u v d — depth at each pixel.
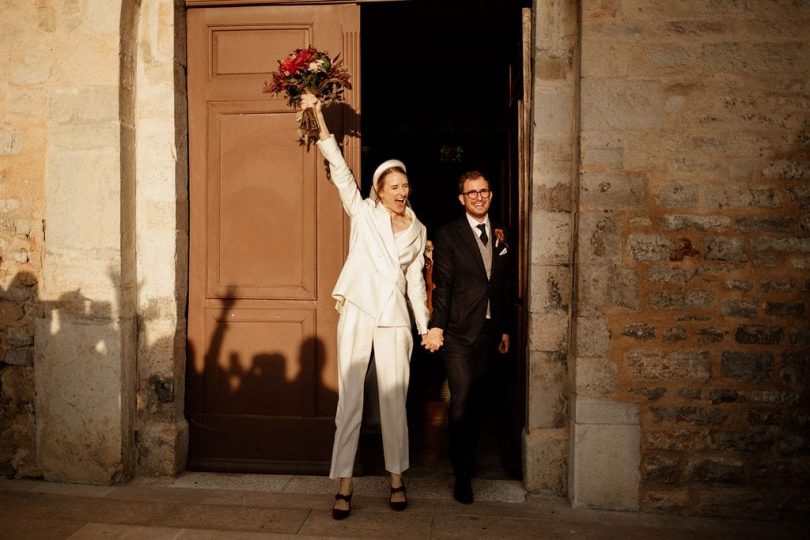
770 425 3.05
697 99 3.05
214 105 3.52
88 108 3.33
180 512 3.03
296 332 3.52
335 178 3.04
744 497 3.06
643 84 3.06
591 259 3.08
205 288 3.56
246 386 3.55
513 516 3.03
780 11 3.02
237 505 3.12
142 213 3.46
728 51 3.04
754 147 3.04
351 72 3.46
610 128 3.07
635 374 3.08
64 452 3.38
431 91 6.23
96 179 3.33
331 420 3.51
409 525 2.92
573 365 3.16
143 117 3.44
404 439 3.07
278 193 3.51
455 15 3.85
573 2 3.19
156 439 3.44
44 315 3.39
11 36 3.42
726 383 3.06
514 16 3.82
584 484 3.11
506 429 3.86
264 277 3.53
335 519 2.97
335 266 3.48
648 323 3.08
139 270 3.46
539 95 3.21
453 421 3.20
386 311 2.99
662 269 3.07
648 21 3.06
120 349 3.33
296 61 2.95
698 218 3.06
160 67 3.42
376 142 7.09
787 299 3.04
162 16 3.41
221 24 3.50
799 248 3.03
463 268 3.19
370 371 3.21
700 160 3.05
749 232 3.04
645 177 3.07
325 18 3.46
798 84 3.02
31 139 3.43
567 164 3.21
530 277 3.26
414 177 7.69
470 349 3.20
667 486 3.09
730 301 3.06
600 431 3.09
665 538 2.83
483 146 7.35
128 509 3.06
